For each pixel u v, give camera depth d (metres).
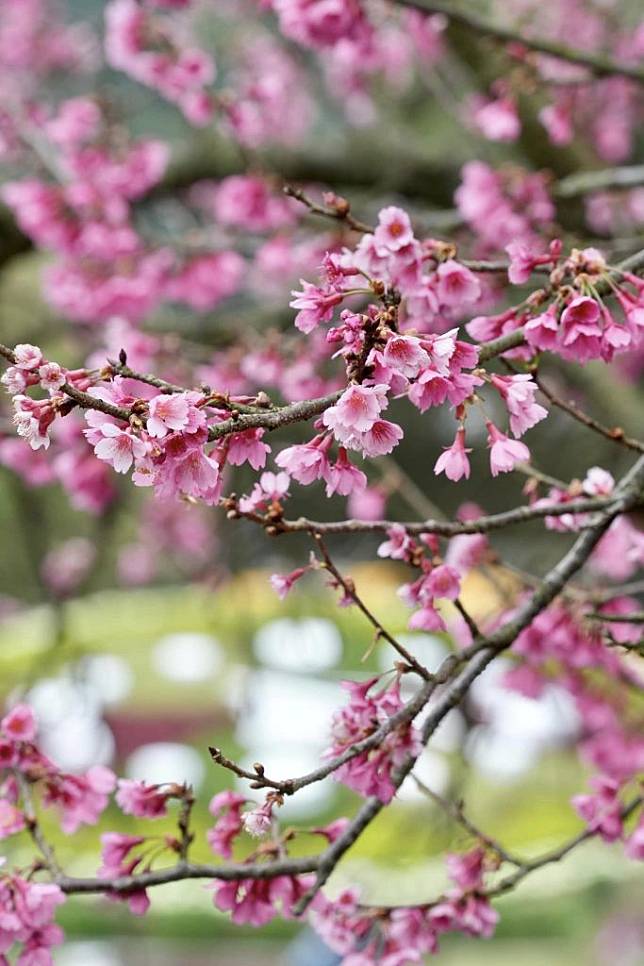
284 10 5.07
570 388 9.00
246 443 2.89
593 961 14.16
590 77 5.96
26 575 12.44
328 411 2.69
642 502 3.73
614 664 4.84
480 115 6.03
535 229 5.73
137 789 3.74
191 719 11.43
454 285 3.56
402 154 8.88
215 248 7.46
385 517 9.61
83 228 7.38
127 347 6.38
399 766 3.35
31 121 7.85
